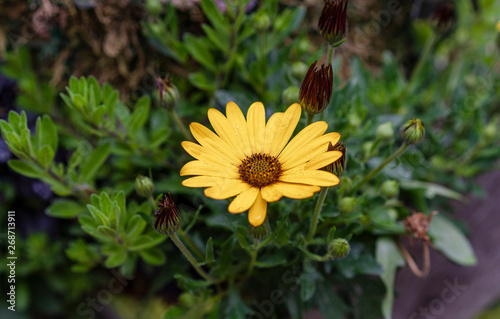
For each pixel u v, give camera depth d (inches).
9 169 13.7
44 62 13.5
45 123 10.5
